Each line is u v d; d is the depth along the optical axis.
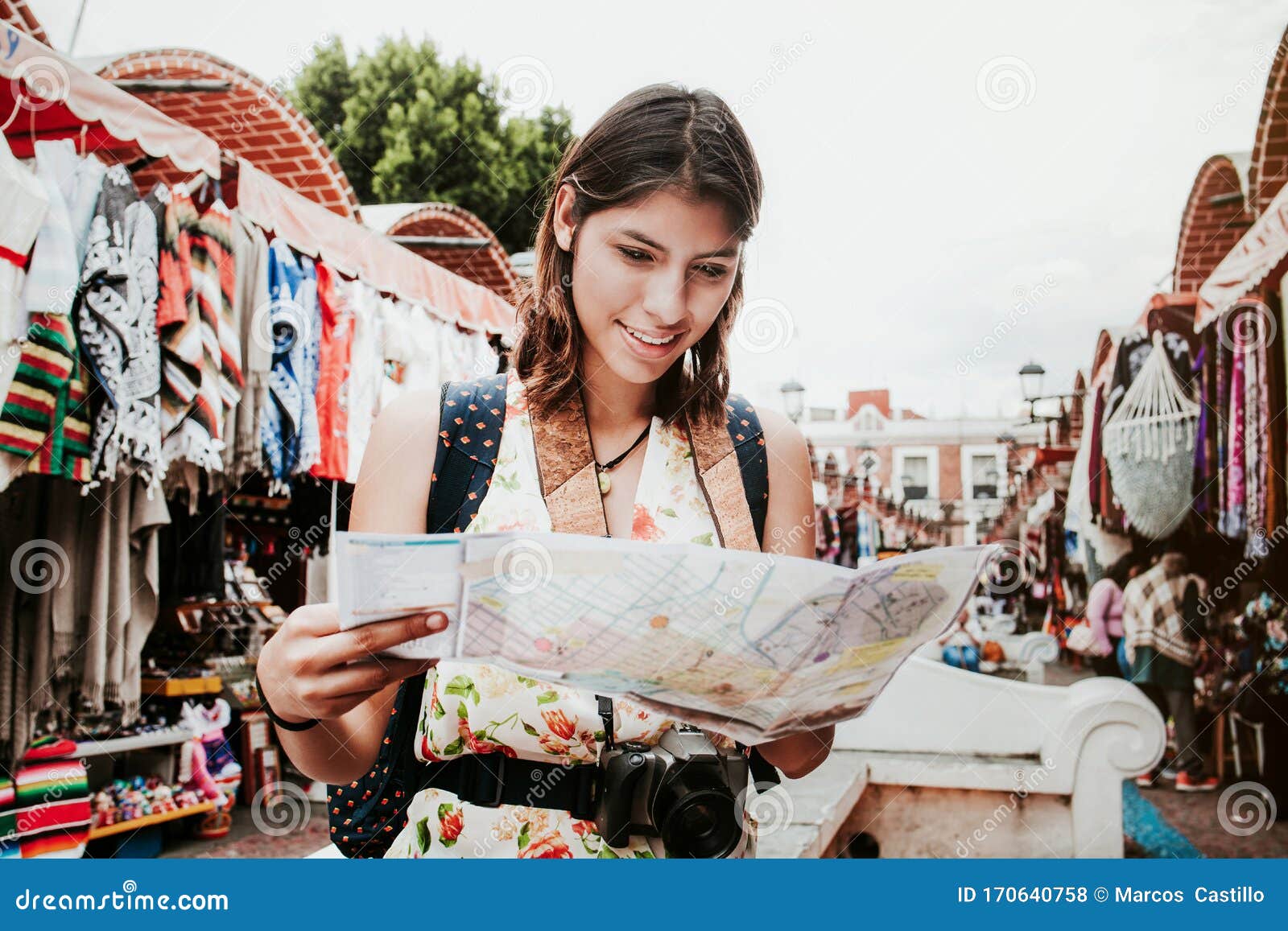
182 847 4.04
